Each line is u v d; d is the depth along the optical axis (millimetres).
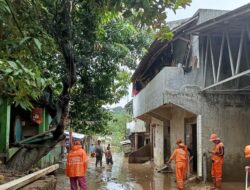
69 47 12391
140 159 28219
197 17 15117
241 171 15320
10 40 5875
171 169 20297
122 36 18469
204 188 13664
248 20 11195
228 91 15148
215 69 15141
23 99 5402
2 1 5023
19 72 4590
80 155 11516
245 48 14312
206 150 15195
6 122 12891
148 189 14469
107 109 22031
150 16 6891
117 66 18281
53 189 10336
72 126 21188
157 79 16734
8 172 10680
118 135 64688
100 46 16391
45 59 14750
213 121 15328
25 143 12922
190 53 16141
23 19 7055
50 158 19281
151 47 17422
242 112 15586
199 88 15312
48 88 11805
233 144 15398
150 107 18938
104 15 8930
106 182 16719
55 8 11906
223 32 12891
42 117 17094
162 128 22891
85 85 18016
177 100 15203
